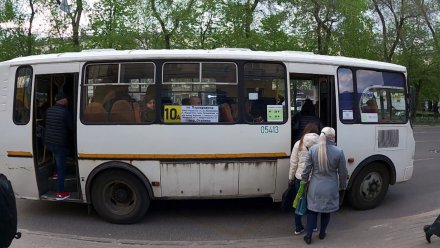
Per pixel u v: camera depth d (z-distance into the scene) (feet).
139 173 21.89
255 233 21.09
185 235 20.77
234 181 22.38
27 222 22.79
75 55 22.47
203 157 22.03
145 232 21.22
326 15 87.51
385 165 25.70
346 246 18.52
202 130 21.99
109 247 18.80
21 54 86.22
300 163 20.63
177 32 80.84
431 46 130.52
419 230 20.22
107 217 22.52
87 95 22.26
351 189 24.88
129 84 22.15
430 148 59.77
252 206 25.98
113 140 21.93
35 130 22.80
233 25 80.74
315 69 23.57
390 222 21.97
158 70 22.04
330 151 18.65
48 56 22.90
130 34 78.89
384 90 25.57
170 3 80.02
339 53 92.32
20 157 22.93
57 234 20.54
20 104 22.95
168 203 26.63
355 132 24.40
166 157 21.90
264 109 22.71
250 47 78.69
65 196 22.91
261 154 22.54
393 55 128.26
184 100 22.07
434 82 141.18
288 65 23.08
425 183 33.63
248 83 22.53
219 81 22.29
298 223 20.43
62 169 22.94
